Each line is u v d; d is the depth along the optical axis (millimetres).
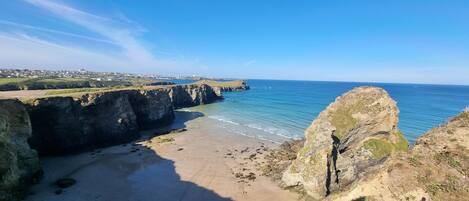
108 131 57156
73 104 52375
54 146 48719
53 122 48469
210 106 116062
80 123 52688
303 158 34938
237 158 48250
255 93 183125
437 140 11961
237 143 57219
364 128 35406
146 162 46062
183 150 52594
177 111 101625
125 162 46031
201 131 68000
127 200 33281
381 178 12984
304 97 149375
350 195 14500
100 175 40438
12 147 33625
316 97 149125
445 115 83375
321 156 32656
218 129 69875
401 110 94562
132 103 70938
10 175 30922
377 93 36094
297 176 35094
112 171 42031
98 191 35344
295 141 54125
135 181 38594
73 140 50812
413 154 12414
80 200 32844
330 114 37500
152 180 39000
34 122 46500
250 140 59406
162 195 34688
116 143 57906
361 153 33312
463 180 10547
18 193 31969
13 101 36969
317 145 33844
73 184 36938
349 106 37031
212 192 35656
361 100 36531
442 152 11523
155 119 75312
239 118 84250
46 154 48125
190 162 46094
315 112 92312
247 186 37312
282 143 56688
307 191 33562
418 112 89688
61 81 108062
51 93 60781
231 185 37594
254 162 46312
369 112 35219
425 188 11195
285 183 36688
